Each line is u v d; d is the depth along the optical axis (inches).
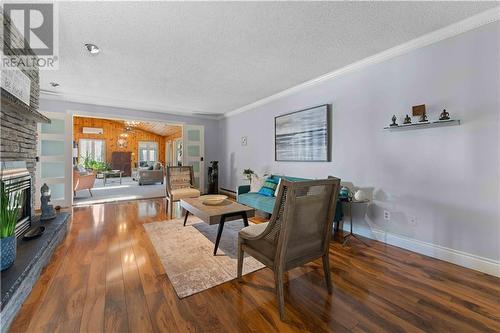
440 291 68.8
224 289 69.7
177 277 76.0
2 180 71.2
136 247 100.9
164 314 57.9
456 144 85.7
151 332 51.8
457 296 66.2
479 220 80.7
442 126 89.2
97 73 131.7
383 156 108.7
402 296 66.4
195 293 67.2
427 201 93.7
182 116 243.4
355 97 120.5
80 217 149.9
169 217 151.6
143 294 66.2
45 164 169.9
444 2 72.1
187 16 78.7
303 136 151.0
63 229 107.6
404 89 100.3
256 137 202.7
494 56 76.9
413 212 98.2
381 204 109.6
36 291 66.2
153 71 129.1
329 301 64.1
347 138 124.9
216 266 84.6
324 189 65.2
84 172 250.2
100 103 195.0
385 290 69.4
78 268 80.7
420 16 79.1
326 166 137.1
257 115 200.8
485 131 79.1
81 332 51.3
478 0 70.9
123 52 105.3
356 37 93.0
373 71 112.0
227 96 182.2
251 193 167.2
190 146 249.0
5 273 59.1
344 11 76.2
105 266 82.8
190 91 167.9
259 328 53.6
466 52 82.7
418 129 96.3
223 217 96.3
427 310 60.2
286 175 168.1
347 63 118.5
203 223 139.1
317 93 142.8
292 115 159.8
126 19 80.0
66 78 139.9
